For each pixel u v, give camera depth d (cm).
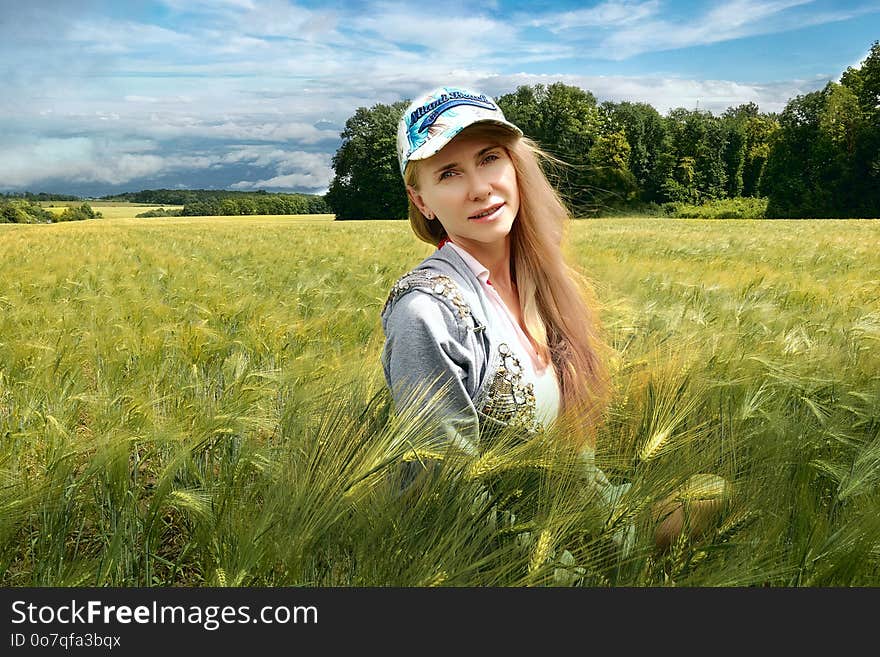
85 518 209
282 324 441
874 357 314
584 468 176
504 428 180
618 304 408
